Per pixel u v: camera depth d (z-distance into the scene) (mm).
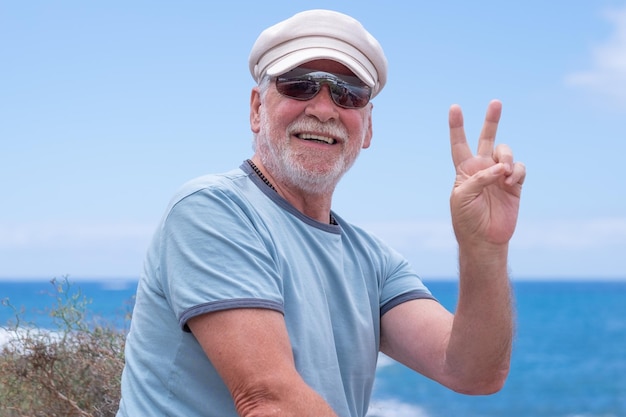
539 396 34781
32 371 4137
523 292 145625
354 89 2795
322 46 2764
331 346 2582
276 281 2408
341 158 2789
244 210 2500
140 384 2484
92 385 4176
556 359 47562
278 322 2275
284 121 2740
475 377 2746
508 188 2510
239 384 2195
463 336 2672
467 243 2520
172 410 2400
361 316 2760
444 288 152125
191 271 2322
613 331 62656
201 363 2377
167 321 2436
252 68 2910
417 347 2896
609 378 39625
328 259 2695
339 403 2562
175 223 2418
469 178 2467
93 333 4402
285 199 2744
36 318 4379
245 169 2768
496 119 2521
